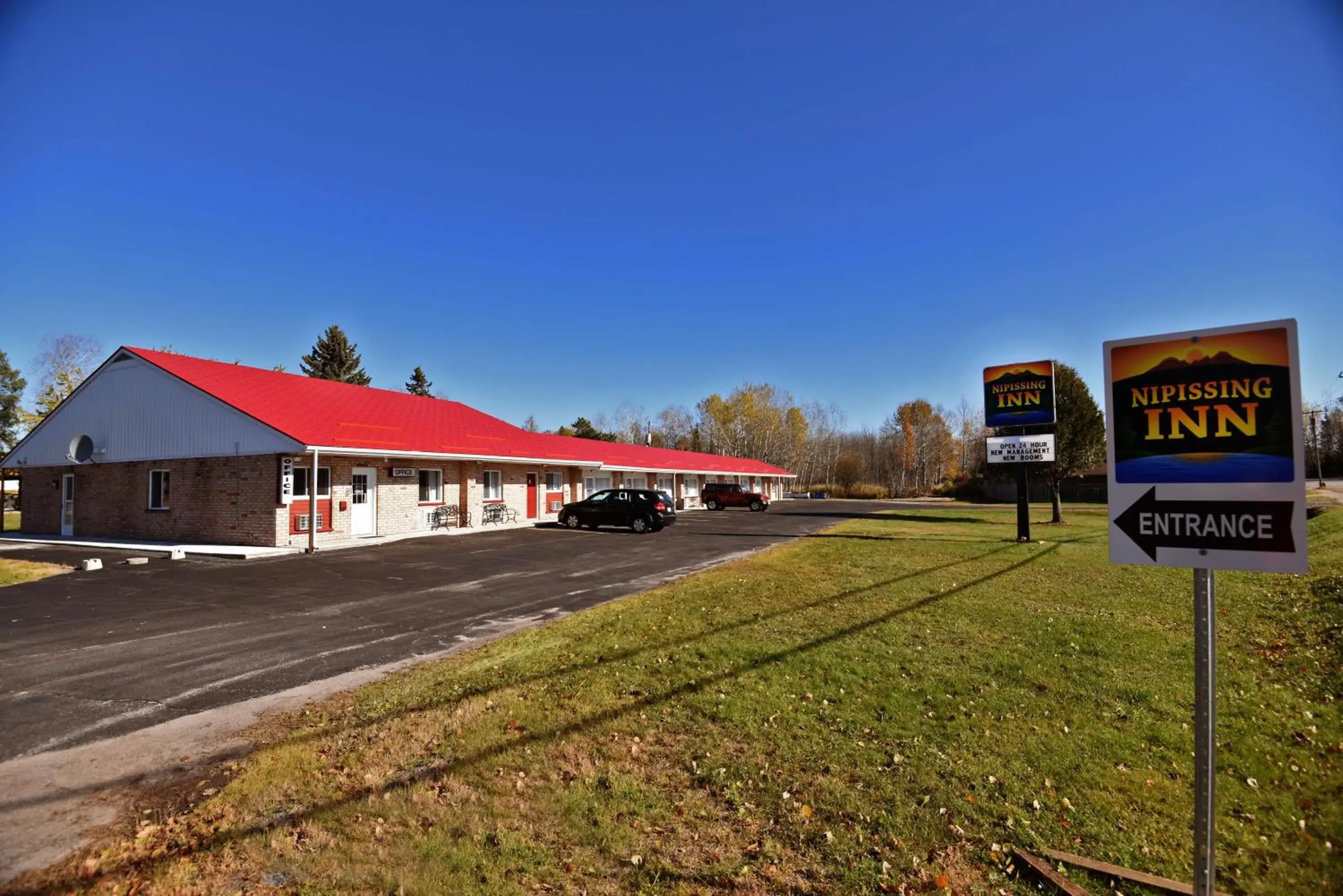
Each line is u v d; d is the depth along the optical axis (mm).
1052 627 7715
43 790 4059
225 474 17891
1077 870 3234
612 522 23156
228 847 3453
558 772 4281
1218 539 2639
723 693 5574
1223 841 3494
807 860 3371
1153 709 5184
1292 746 4551
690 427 83000
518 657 6719
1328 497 32906
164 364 19562
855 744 4621
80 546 17344
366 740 4730
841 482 70812
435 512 21641
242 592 10844
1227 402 2646
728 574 12070
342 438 18594
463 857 3379
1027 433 25781
